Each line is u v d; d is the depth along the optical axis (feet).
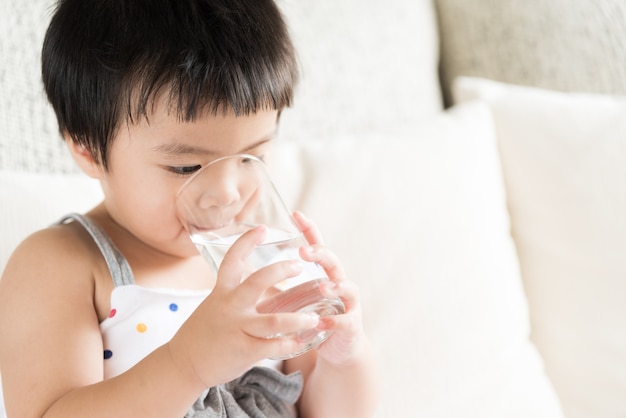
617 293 4.14
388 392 3.52
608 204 4.21
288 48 3.01
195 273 3.21
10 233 3.24
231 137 2.77
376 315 3.65
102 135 2.85
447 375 3.63
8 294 2.87
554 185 4.26
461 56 5.09
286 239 2.56
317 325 2.48
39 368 2.72
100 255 3.01
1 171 3.37
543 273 4.25
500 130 4.38
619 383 4.05
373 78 4.55
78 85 2.86
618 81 4.81
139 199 2.89
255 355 2.40
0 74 3.56
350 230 3.77
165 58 2.72
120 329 2.95
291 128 4.25
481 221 3.99
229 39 2.79
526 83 4.91
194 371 2.47
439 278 3.78
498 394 3.68
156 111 2.71
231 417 2.98
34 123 3.59
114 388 2.56
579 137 4.29
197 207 2.63
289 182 3.83
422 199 3.92
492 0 5.00
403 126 4.17
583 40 4.84
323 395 3.22
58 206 3.37
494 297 3.85
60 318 2.81
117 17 2.85
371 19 4.64
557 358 4.17
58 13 3.01
